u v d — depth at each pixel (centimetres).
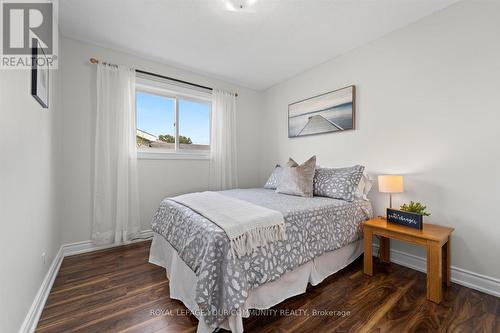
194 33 222
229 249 121
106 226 244
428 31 196
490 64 165
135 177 261
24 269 117
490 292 163
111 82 247
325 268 183
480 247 170
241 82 352
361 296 159
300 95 320
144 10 189
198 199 198
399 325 130
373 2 181
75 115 232
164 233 183
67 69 228
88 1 178
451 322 133
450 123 184
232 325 118
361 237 213
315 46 248
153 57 271
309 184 239
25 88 120
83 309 144
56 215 204
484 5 167
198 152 323
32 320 125
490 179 166
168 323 132
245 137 373
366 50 242
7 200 97
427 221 198
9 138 100
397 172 218
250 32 221
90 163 241
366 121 243
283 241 150
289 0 178
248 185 377
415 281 181
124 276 187
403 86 213
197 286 117
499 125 161
